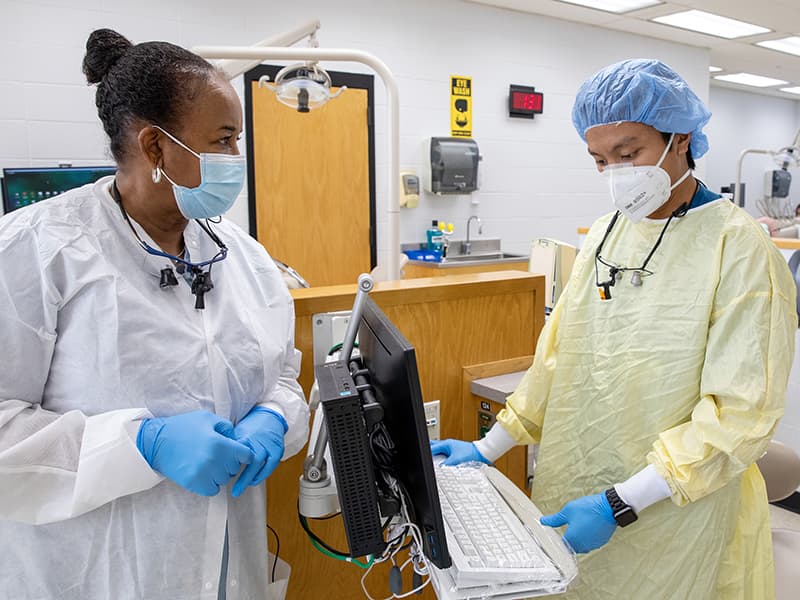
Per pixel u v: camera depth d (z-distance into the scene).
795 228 4.51
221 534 0.94
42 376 0.86
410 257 4.03
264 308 1.05
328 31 3.64
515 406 1.31
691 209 1.09
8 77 2.85
